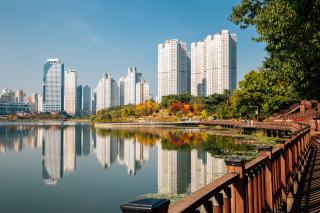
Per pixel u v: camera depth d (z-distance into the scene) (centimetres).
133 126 12481
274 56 1242
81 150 5078
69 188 2284
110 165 3409
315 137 2727
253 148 3716
